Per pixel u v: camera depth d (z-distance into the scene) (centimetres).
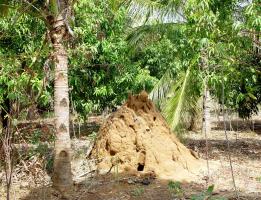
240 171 773
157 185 679
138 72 1216
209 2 696
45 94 869
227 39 714
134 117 779
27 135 752
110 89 1130
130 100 804
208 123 1309
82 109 1150
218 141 1184
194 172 748
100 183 676
